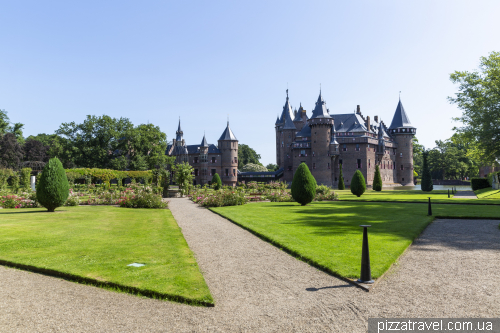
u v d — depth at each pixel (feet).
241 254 30.91
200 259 29.19
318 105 259.80
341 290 21.31
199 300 19.03
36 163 213.46
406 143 299.17
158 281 22.08
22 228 42.06
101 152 201.87
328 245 32.73
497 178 146.61
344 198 107.96
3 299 19.72
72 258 27.58
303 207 74.74
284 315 17.58
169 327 16.21
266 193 106.73
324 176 256.52
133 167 212.02
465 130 132.36
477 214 58.18
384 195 126.93
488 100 119.85
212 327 16.22
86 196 105.19
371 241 34.53
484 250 32.09
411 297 20.04
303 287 21.89
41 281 22.98
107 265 25.67
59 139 203.92
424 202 88.58
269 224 47.29
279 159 322.75
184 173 133.69
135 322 16.76
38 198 62.08
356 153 263.08
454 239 37.47
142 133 216.13
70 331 15.76
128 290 20.97
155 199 75.56
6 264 26.53
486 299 19.62
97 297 20.12
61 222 48.21
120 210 68.18
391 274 24.56
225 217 56.95
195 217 58.13
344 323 16.67
